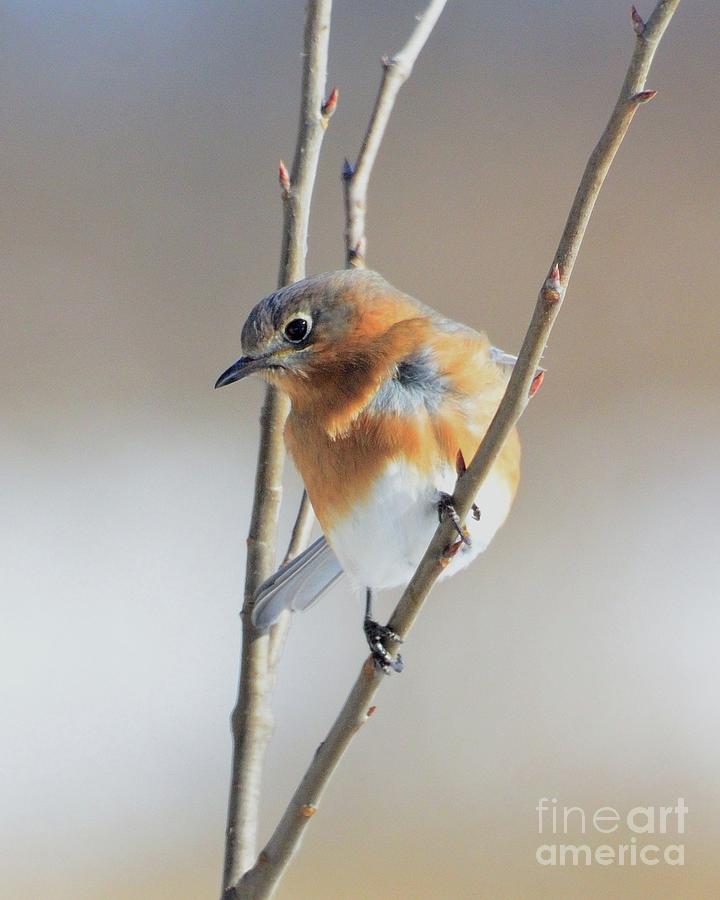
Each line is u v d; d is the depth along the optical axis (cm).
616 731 1246
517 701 1284
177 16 2183
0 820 1216
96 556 1549
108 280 1847
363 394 657
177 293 1842
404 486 651
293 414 684
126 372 1759
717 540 1491
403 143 1978
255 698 569
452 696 1289
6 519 1598
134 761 1298
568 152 1972
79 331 1795
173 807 1249
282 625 589
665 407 1662
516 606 1395
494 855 1127
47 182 1941
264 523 588
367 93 2047
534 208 1878
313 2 614
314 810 506
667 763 1212
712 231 1858
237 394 1767
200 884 1145
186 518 1611
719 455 1616
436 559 512
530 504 1545
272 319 660
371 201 1895
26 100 2025
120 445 1688
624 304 1786
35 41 2122
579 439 1639
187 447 1692
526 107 2022
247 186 1941
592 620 1380
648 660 1334
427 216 1870
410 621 515
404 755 1228
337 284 665
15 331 1794
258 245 1880
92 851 1187
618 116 461
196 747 1328
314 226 1878
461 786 1202
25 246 1872
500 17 2203
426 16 705
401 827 1165
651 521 1515
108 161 1970
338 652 1352
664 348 1741
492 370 669
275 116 2033
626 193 1922
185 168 1959
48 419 1728
